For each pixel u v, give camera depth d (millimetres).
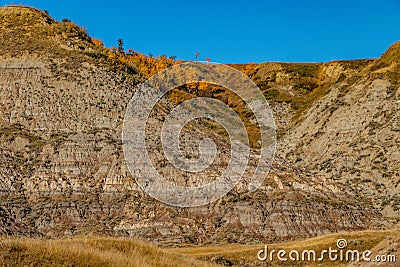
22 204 72312
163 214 72188
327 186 90250
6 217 67875
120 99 102625
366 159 104938
